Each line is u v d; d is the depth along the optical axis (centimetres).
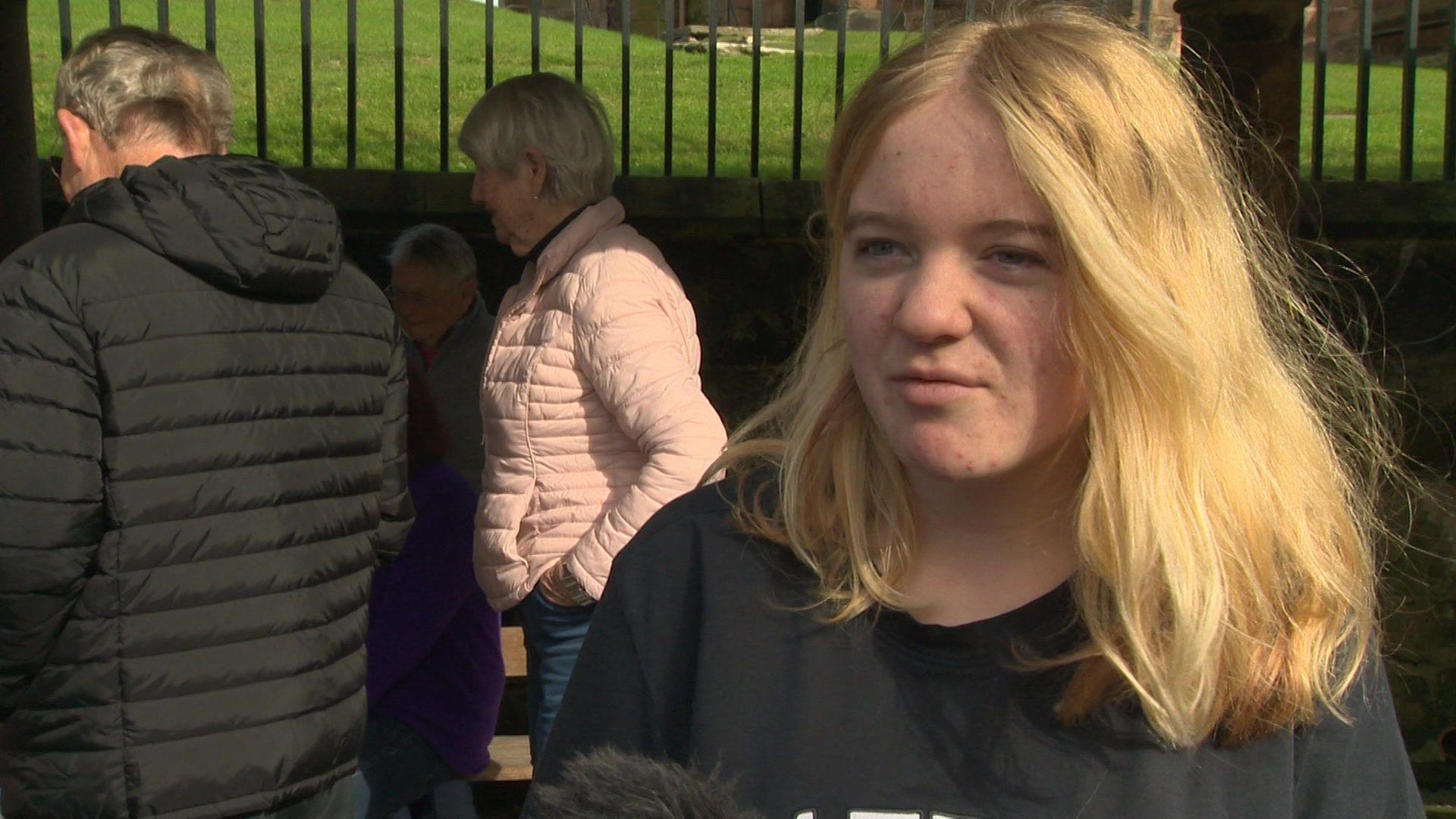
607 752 76
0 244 372
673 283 275
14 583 192
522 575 269
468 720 311
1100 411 97
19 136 372
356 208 478
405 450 251
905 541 106
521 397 268
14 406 192
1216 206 101
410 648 302
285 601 212
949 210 95
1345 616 101
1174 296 97
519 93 277
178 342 203
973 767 99
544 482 268
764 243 492
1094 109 95
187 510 203
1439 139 765
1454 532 470
